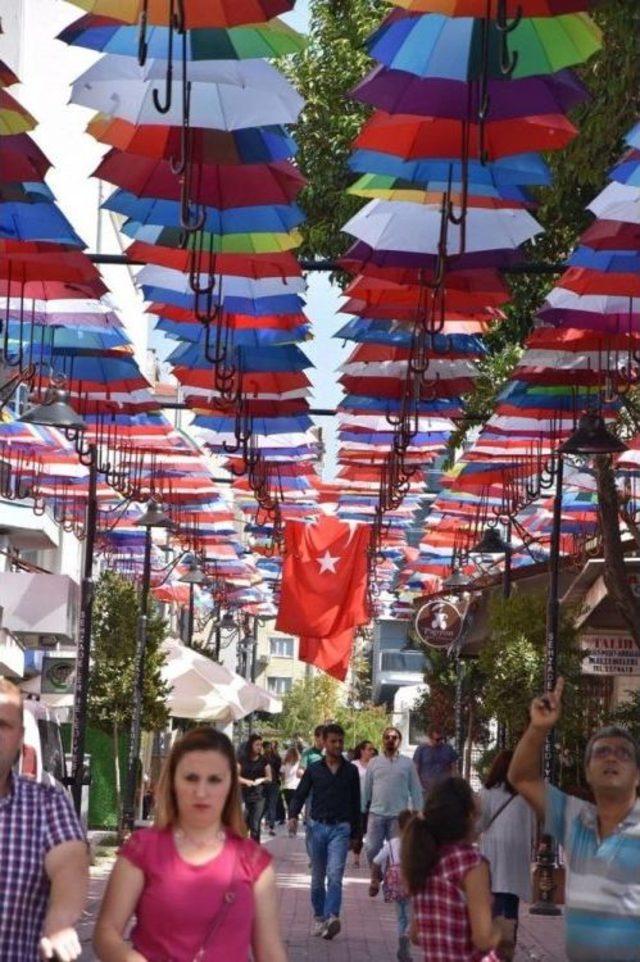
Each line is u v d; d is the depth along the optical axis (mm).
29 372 17453
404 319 16500
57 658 29438
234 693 41000
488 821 15594
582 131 16031
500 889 15578
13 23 32812
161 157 11953
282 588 38000
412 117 11078
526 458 26938
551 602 23797
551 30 10133
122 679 36750
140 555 46219
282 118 11336
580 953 8344
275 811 47656
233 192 12594
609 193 12898
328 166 22047
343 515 41250
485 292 14914
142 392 22406
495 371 25547
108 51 10719
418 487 38344
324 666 38281
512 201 12992
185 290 16047
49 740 20594
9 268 14859
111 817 37719
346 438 26750
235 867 7086
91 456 23672
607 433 17703
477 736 44938
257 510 38344
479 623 37344
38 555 43531
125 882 7051
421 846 9711
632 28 15055
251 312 16516
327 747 21219
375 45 10398
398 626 80625
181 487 36219
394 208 13562
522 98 10578
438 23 10188
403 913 18531
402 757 24938
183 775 7141
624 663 28219
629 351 16969
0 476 30516
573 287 14898
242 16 9914
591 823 8445
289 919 23281
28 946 6875
